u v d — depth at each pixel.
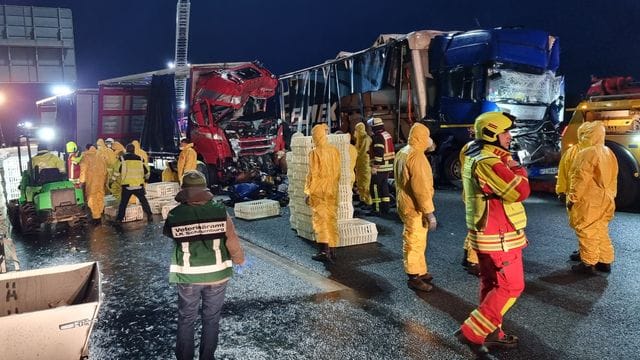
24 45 40.25
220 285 3.90
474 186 4.06
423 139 5.35
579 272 6.03
